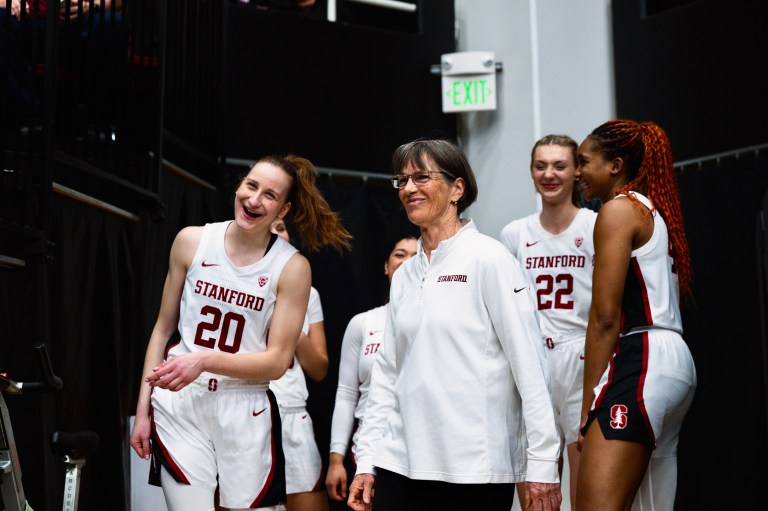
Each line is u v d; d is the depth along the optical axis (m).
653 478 2.37
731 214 4.86
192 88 4.41
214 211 4.70
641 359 2.26
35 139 3.19
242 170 5.00
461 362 2.14
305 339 3.81
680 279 2.56
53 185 3.17
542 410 2.06
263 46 5.07
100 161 3.68
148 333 3.92
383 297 5.20
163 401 2.53
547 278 3.55
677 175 5.03
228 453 2.52
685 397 2.29
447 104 5.38
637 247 2.35
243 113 4.99
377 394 2.40
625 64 5.28
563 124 5.38
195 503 2.47
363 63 5.33
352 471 4.72
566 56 5.43
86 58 3.43
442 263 2.22
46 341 2.99
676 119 5.09
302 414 3.82
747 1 4.88
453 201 2.28
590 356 2.31
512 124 5.43
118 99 3.65
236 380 2.56
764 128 4.79
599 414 2.22
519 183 5.38
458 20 5.66
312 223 2.79
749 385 4.66
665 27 5.15
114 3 3.60
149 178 3.91
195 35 4.41
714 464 4.69
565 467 4.46
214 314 2.55
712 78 4.98
